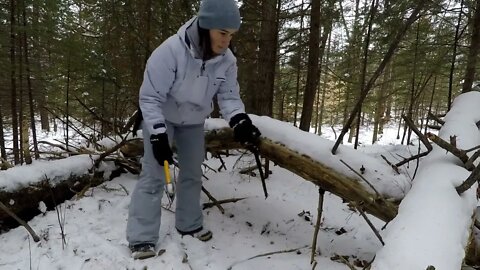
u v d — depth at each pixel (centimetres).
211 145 315
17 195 279
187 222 264
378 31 646
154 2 592
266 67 650
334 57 1128
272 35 647
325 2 710
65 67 778
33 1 700
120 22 636
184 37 213
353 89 952
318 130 1883
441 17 624
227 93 253
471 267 218
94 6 695
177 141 259
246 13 680
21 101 763
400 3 538
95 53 737
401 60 741
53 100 916
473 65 565
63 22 770
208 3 202
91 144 446
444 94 1328
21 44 745
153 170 236
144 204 235
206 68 223
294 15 680
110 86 788
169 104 236
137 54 660
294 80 1145
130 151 370
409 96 1095
